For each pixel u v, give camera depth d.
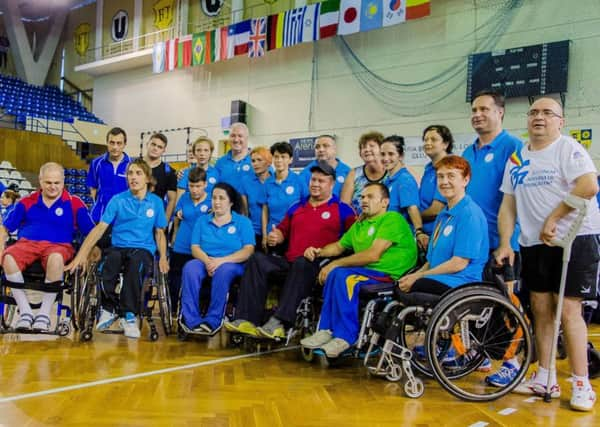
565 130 7.59
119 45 14.00
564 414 2.21
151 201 3.66
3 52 16.44
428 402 2.33
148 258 3.50
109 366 2.72
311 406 2.20
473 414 2.17
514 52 7.91
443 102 8.78
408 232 2.98
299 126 10.54
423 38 9.03
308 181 3.87
